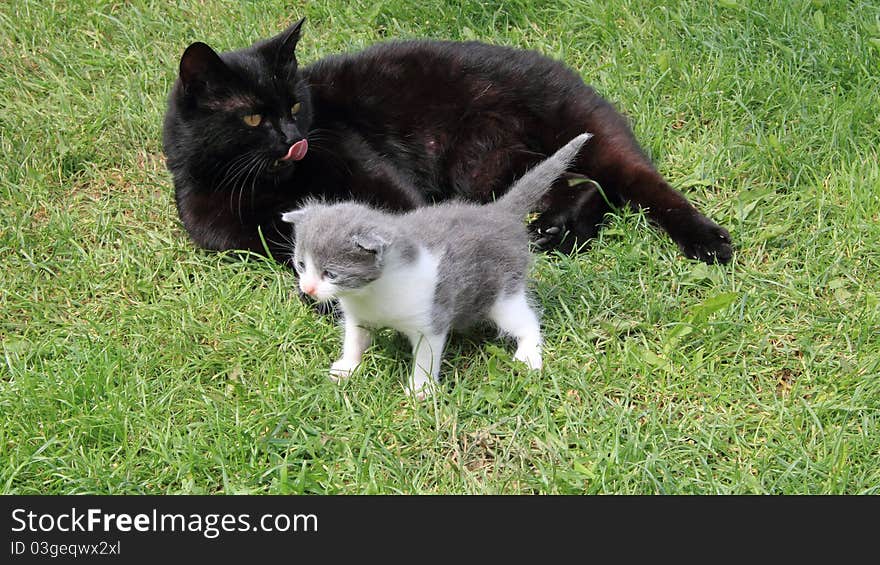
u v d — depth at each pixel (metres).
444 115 2.16
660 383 1.92
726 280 2.02
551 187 2.09
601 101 2.15
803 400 1.91
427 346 1.91
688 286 2.02
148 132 2.19
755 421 1.90
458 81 2.15
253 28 2.29
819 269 2.02
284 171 2.08
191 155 2.06
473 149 2.17
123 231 2.10
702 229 2.05
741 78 2.21
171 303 2.01
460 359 1.96
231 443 1.88
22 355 1.96
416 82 2.16
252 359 1.96
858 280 2.01
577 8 2.31
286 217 1.89
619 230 2.06
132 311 2.00
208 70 2.03
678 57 2.24
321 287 1.86
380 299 1.88
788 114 2.17
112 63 2.27
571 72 2.16
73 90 2.24
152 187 2.14
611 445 1.87
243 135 2.05
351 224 1.86
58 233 2.08
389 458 1.87
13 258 2.06
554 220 2.09
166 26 2.31
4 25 2.30
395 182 2.12
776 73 2.21
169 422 1.89
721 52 2.23
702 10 2.28
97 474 1.86
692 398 1.92
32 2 2.32
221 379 1.95
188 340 1.97
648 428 1.89
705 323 1.96
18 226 2.08
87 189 2.15
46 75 2.26
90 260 2.05
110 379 1.92
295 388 1.92
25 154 2.16
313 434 1.89
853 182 2.09
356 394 1.91
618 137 2.11
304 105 2.09
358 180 2.11
